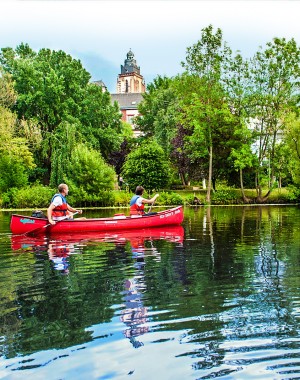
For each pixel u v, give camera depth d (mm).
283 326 4016
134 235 11844
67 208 12867
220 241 10383
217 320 4215
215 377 3029
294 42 32250
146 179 39000
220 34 32625
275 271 6617
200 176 41406
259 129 35094
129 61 128750
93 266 7180
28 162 32812
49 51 45875
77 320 4277
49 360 3340
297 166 34250
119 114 50094
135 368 3184
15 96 36406
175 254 8391
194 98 33531
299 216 19578
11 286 5770
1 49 42625
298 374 3051
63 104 41906
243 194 35719
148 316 4375
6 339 3789
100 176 32344
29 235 12039
